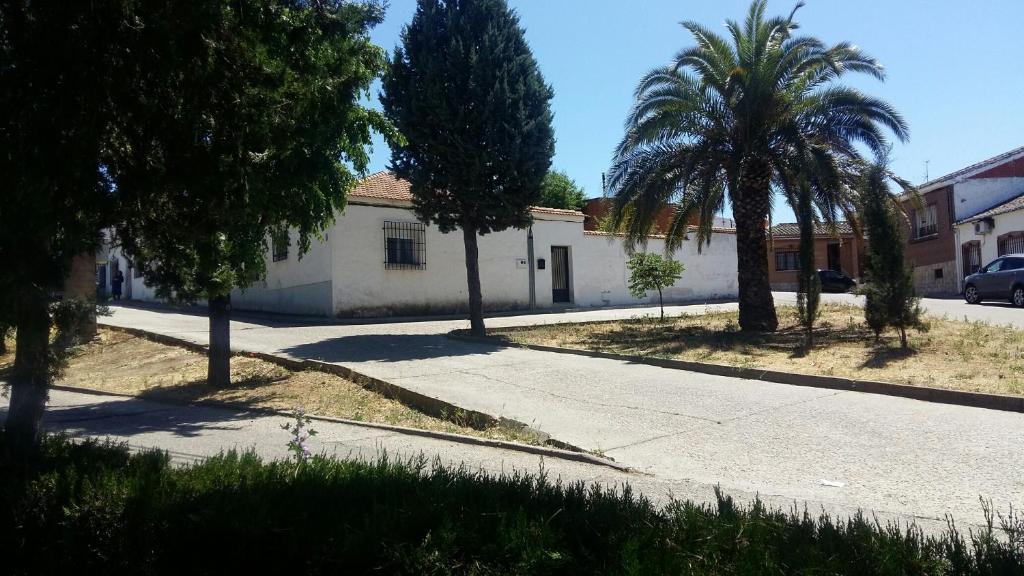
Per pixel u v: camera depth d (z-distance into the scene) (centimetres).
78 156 420
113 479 410
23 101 414
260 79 504
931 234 3325
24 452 466
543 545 309
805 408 894
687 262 3216
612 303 2917
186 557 359
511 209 1677
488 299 2509
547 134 1725
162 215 488
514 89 1675
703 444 743
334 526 343
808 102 1572
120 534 369
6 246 411
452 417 902
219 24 474
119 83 441
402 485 397
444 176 1647
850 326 1605
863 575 282
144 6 443
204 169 463
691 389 1034
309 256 2280
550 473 642
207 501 378
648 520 336
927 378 996
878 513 521
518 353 1428
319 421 899
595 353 1380
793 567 287
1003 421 799
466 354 1408
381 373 1161
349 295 2172
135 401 1090
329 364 1224
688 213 1778
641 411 902
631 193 1673
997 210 2784
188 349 1548
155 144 475
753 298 1661
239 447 751
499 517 337
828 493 575
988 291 2364
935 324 1576
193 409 1008
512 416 876
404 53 1670
